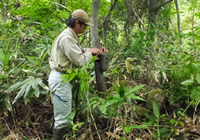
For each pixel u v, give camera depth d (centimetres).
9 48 305
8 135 250
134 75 288
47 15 375
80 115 246
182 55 291
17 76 270
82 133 238
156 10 328
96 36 225
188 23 389
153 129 223
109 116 228
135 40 297
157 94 254
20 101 282
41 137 248
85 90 224
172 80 263
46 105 280
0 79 269
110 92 249
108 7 353
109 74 296
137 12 354
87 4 342
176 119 234
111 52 311
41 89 266
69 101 215
